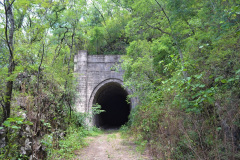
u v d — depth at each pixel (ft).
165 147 22.49
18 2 15.80
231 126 15.11
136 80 44.98
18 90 23.97
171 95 21.18
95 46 78.84
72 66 70.95
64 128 36.81
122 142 37.63
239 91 16.01
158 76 39.27
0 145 16.75
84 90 66.03
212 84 18.07
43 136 23.31
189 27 29.14
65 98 43.42
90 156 27.30
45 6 18.06
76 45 77.41
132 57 48.19
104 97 90.33
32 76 27.32
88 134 49.85
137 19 35.27
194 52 22.27
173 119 21.48
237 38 17.19
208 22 24.86
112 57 70.18
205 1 25.93
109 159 25.71
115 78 68.85
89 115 54.49
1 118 17.69
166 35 35.19
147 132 33.19
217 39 18.95
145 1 32.22
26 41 21.97
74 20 50.06
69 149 27.50
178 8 26.71
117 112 113.50
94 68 69.05
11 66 15.97
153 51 42.78
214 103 16.72
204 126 17.53
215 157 15.25
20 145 18.28
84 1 48.93
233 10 14.40
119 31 80.48
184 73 18.69
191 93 17.49
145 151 28.60
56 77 34.68
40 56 23.98
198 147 17.28
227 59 17.61
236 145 15.39
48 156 22.75
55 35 50.16
